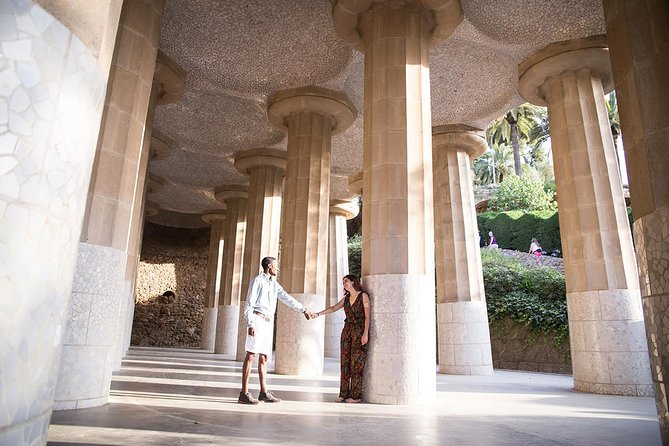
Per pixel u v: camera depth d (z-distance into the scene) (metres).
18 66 1.42
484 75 11.10
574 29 9.04
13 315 1.38
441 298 12.77
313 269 11.02
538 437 3.94
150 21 6.48
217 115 13.87
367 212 6.86
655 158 3.52
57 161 1.56
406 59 7.14
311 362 10.47
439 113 12.95
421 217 6.62
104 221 5.50
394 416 4.96
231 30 9.59
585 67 9.35
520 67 10.19
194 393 6.27
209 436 3.64
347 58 10.32
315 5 8.79
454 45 9.95
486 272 17.20
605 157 8.84
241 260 20.12
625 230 8.47
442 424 4.51
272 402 5.74
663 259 3.38
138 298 26.48
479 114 12.98
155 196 22.72
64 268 1.63
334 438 3.73
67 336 4.93
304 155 11.59
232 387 7.14
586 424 4.65
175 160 17.98
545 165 45.91
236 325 19.44
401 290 6.29
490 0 8.35
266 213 15.83
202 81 11.66
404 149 6.77
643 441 3.83
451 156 13.59
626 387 7.70
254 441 3.52
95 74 1.79
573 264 8.75
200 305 27.78
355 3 7.48
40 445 1.55
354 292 6.49
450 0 7.31
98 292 5.26
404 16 7.34
